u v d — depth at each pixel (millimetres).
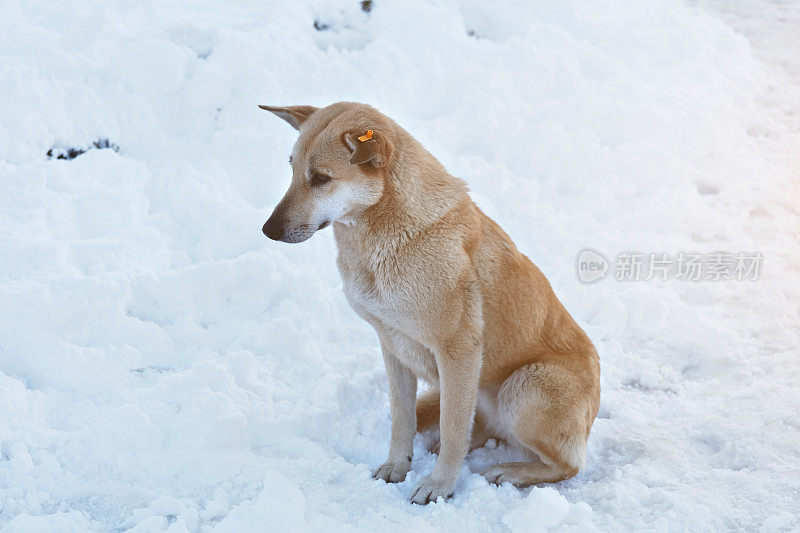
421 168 3877
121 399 4559
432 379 4203
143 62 7461
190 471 4051
